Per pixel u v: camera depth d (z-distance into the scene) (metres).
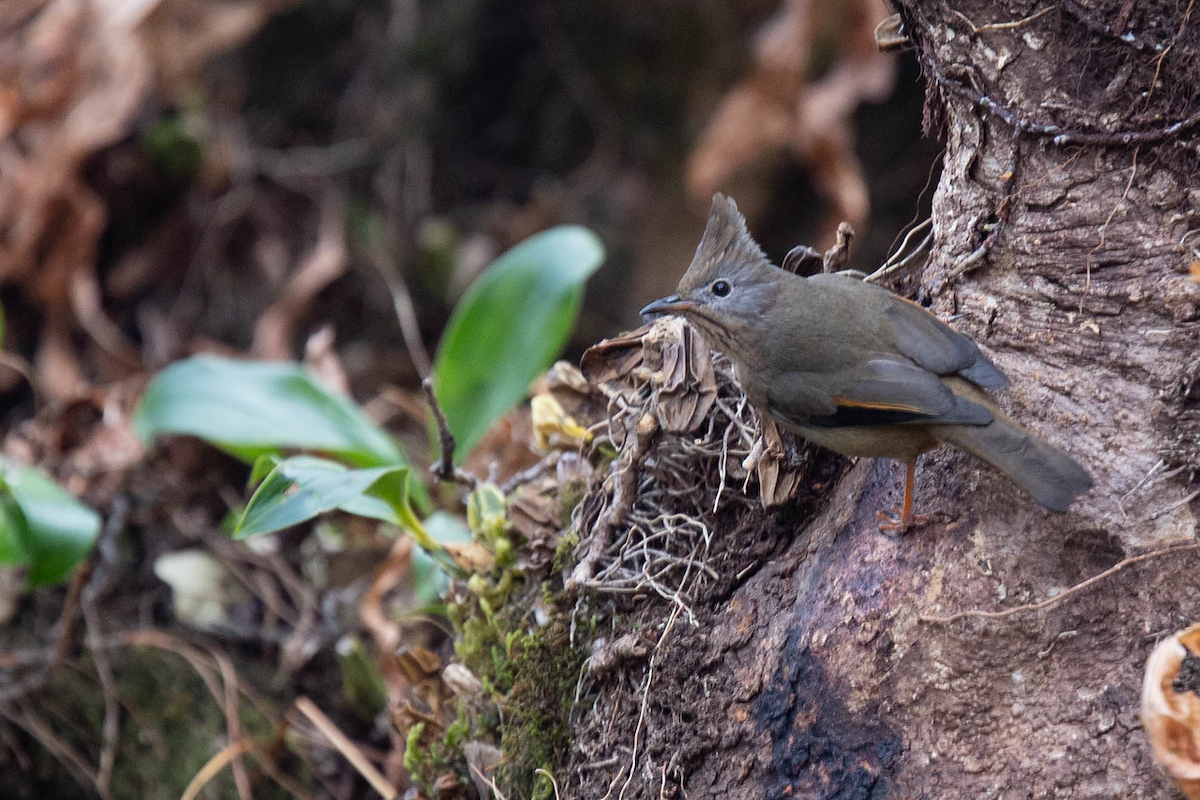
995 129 6.39
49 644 10.41
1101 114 6.05
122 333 13.54
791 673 6.13
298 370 9.16
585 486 7.71
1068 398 6.12
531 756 7.18
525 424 9.45
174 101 13.80
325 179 14.85
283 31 15.07
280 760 9.95
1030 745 5.62
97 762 10.07
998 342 6.41
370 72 15.42
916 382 6.15
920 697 5.81
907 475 6.29
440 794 7.39
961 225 6.62
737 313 6.95
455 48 15.65
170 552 11.12
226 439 8.54
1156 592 5.67
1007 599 5.82
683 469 7.12
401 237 15.08
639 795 6.53
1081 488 5.44
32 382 11.78
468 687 7.49
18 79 12.95
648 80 16.02
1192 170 5.89
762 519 6.90
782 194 15.23
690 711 6.45
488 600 7.66
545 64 15.95
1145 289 5.97
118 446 11.10
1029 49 6.21
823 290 6.90
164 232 13.81
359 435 8.80
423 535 7.84
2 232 12.68
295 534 11.23
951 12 6.41
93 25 13.14
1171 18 5.86
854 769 5.82
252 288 14.05
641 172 16.02
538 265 9.32
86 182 13.38
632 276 15.80
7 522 8.76
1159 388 5.90
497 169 15.95
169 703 10.27
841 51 13.14
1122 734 5.50
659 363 7.18
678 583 6.96
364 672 9.73
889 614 5.95
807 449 7.13
